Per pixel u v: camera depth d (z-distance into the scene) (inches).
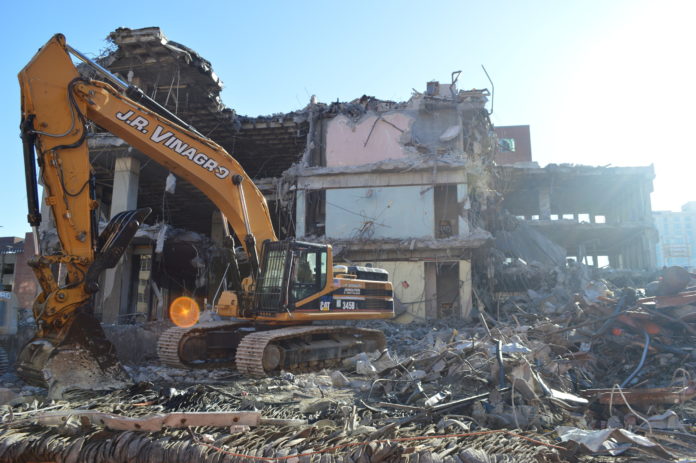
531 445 225.9
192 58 945.5
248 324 487.5
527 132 1769.2
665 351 383.9
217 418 239.6
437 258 970.7
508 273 1060.5
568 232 1467.8
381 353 468.1
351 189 1032.2
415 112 1082.7
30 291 1494.8
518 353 353.1
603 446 226.4
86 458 215.5
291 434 232.7
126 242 342.0
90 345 326.6
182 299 1148.5
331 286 492.4
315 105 1125.1
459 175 1000.2
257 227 468.1
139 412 271.9
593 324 458.9
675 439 246.1
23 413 262.4
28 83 334.0
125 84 393.1
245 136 1191.6
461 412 279.1
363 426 248.4
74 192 336.8
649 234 1378.0
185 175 425.7
